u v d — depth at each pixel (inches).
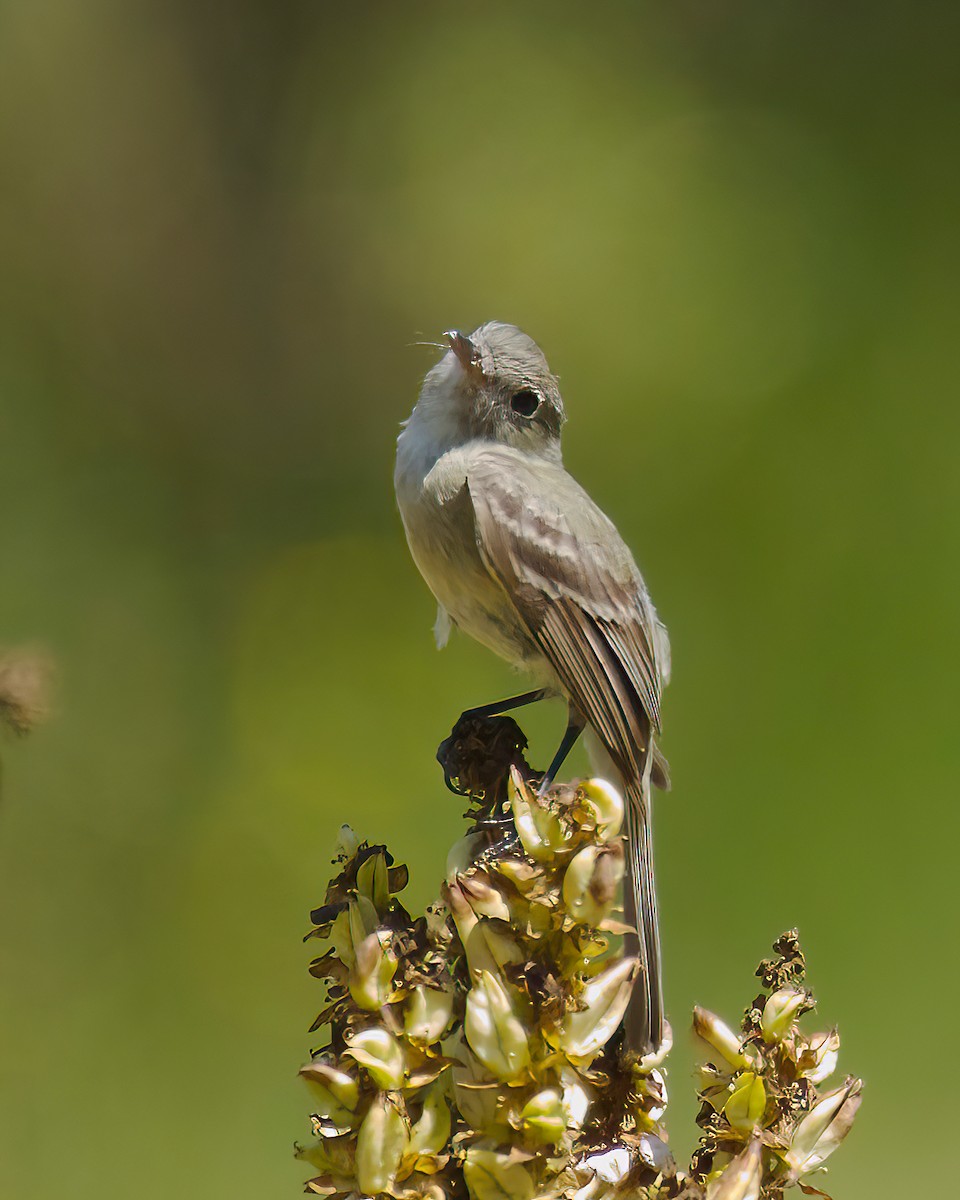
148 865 458.3
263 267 654.5
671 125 623.5
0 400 602.9
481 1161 129.9
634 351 577.0
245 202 663.8
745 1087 142.1
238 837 466.6
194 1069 394.9
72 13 671.1
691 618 513.7
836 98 624.7
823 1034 148.2
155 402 626.2
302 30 680.4
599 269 593.0
